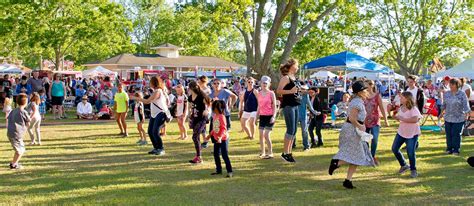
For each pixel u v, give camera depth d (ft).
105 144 38.04
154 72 130.11
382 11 151.02
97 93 73.46
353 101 22.84
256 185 23.86
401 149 36.11
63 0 120.16
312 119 37.52
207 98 29.76
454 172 27.45
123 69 156.15
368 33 150.71
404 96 26.04
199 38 100.94
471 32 142.72
